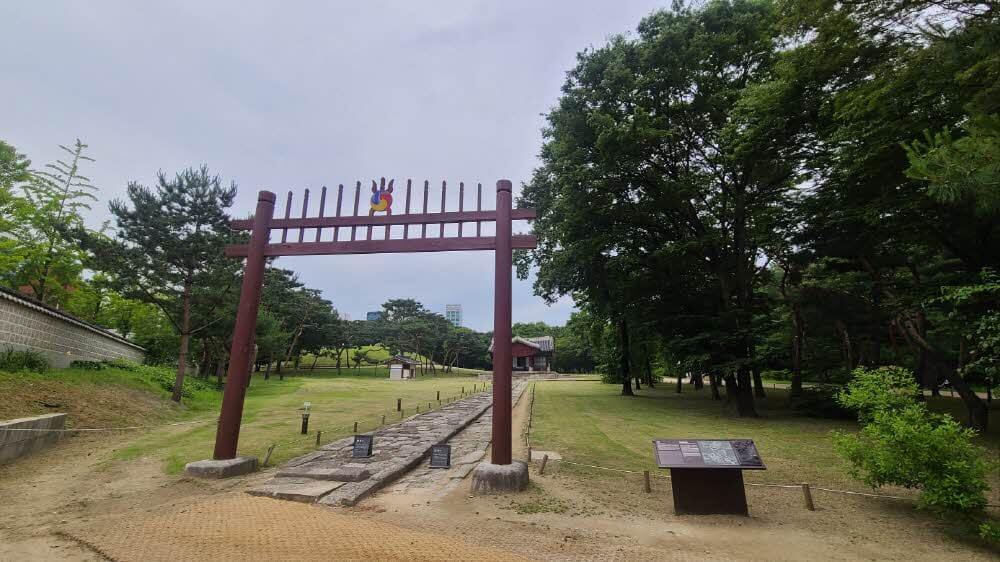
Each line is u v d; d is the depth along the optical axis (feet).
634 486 27.61
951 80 28.40
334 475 26.61
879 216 43.80
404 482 27.63
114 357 75.77
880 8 28.45
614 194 69.82
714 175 65.82
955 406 64.69
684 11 65.98
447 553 16.25
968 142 18.26
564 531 19.07
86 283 87.86
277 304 138.51
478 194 29.09
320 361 242.37
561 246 84.43
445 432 46.68
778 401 81.20
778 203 66.13
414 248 28.84
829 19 30.25
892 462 21.11
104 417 43.96
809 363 82.69
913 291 52.06
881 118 34.24
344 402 77.41
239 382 29.19
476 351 258.37
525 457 35.81
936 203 37.35
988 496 24.54
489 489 24.72
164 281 63.77
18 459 30.96
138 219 62.18
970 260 43.04
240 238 70.79
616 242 75.36
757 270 74.43
